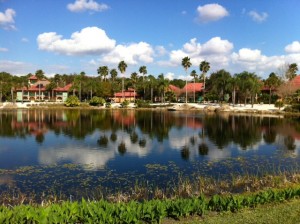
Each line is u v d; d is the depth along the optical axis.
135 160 27.66
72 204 11.10
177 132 47.38
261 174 22.25
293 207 12.29
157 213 11.30
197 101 132.75
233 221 10.97
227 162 26.80
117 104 119.50
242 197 12.78
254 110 86.44
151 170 24.02
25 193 18.45
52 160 27.69
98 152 31.47
